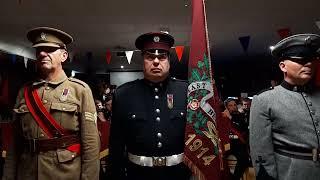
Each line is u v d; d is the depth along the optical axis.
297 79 1.75
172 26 5.73
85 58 9.33
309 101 1.74
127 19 5.27
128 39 6.85
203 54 1.83
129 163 1.87
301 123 1.69
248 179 3.24
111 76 12.30
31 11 4.82
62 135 1.72
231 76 11.70
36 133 1.72
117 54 8.26
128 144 1.87
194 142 1.78
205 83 1.81
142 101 1.89
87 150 1.73
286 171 1.69
